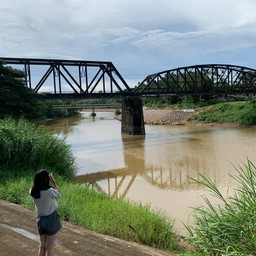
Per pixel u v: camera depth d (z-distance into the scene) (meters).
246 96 94.94
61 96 51.44
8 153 17.88
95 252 7.88
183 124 74.38
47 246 6.16
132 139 50.72
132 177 24.78
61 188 14.76
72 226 9.91
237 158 29.05
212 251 5.92
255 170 7.64
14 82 35.56
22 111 34.69
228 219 6.06
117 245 8.46
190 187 20.39
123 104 60.94
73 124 90.62
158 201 17.69
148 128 70.38
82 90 53.47
